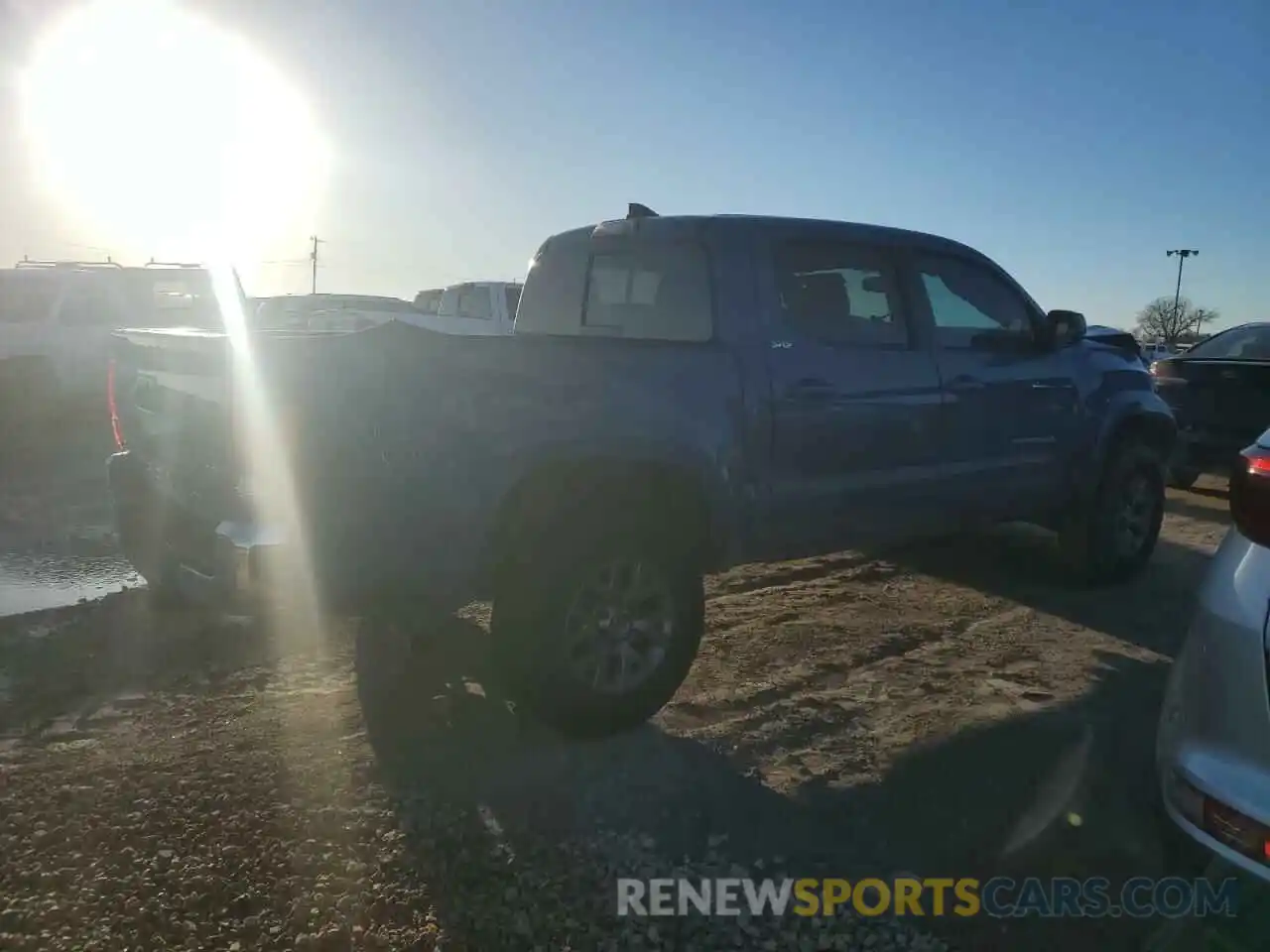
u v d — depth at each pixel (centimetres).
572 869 337
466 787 388
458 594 396
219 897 317
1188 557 764
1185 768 282
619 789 389
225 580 416
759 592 647
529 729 439
